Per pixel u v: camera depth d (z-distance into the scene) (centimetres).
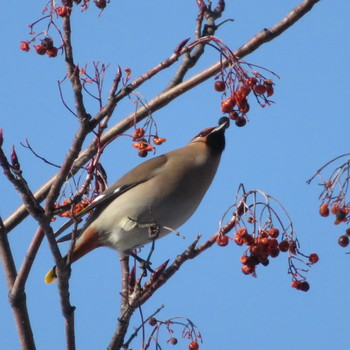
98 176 997
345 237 834
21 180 733
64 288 782
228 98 812
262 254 821
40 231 826
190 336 870
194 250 810
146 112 1012
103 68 814
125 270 910
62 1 820
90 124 781
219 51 810
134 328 856
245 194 825
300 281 858
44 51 820
